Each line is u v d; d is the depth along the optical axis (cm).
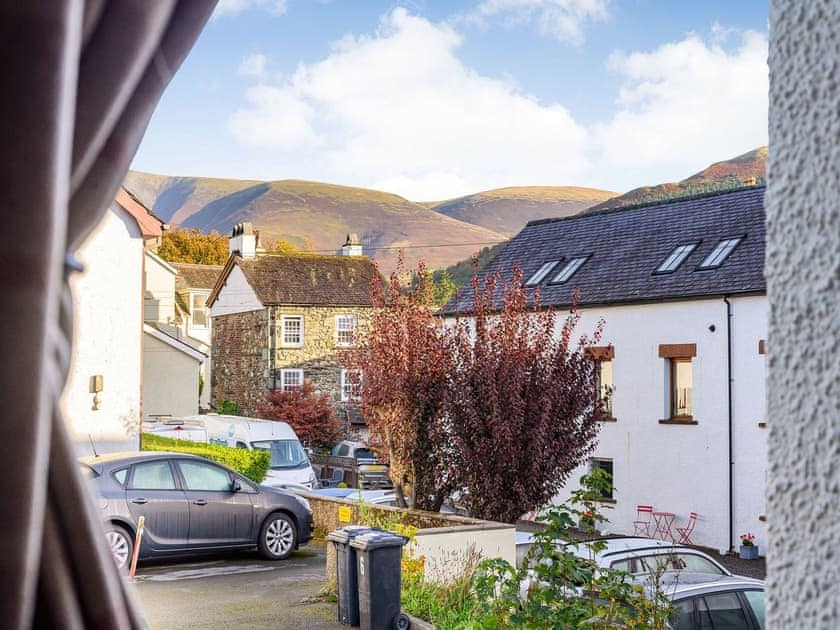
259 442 2366
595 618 602
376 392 1598
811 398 94
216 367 4475
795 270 96
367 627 936
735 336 2283
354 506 1575
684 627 807
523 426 1542
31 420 71
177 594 1135
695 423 2362
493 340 1594
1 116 71
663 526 2420
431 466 1588
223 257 7700
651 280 2553
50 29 72
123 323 1928
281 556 1405
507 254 3250
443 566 1108
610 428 2572
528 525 2305
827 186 93
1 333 70
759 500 2219
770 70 100
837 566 90
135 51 89
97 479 1274
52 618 82
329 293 4100
